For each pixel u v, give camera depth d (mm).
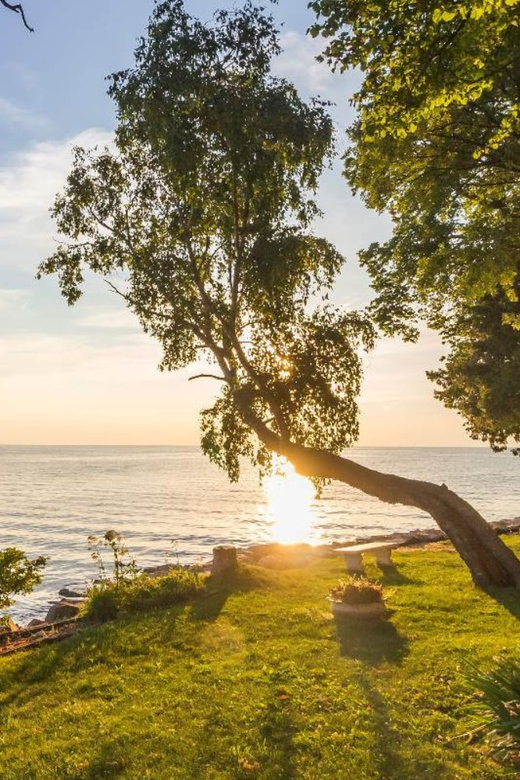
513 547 21188
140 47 15234
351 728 7758
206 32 14969
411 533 27000
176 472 161500
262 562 18734
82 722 8461
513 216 14906
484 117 14562
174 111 15055
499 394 21109
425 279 16125
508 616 12641
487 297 21000
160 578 15055
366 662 10008
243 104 14719
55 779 7105
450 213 15586
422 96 9266
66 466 196625
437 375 25516
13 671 10547
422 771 6707
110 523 56625
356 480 16188
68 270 17312
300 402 15656
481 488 93188
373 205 18000
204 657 10594
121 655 10898
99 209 17188
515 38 8875
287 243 15555
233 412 16250
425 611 13078
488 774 6531
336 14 9000
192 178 15406
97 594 13930
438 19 8023
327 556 20625
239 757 7266
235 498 86250
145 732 7957
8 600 14656
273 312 16156
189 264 16797
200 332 16875
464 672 9258
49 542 45062
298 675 9531
